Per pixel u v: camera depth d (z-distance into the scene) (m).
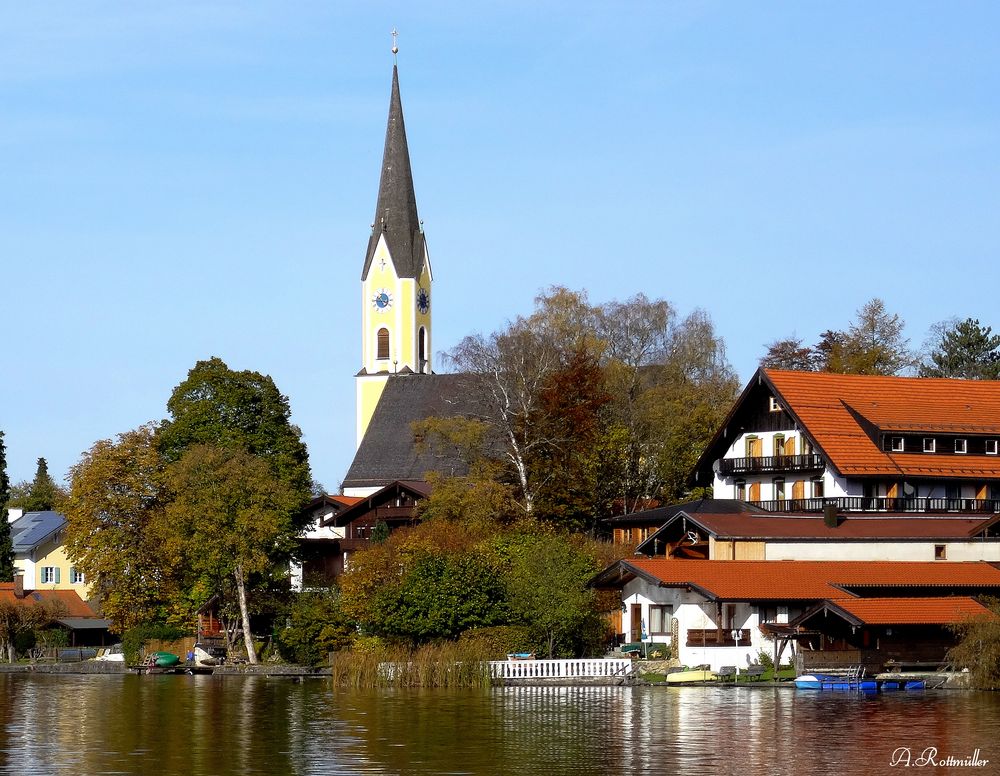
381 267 195.75
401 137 198.62
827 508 104.56
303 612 110.00
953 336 166.50
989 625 84.06
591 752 59.72
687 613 93.12
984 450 114.06
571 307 134.88
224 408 126.56
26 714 75.19
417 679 90.44
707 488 126.56
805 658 89.00
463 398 162.00
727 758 58.16
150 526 116.19
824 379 115.12
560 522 116.00
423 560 97.50
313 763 57.56
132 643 115.12
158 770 56.34
